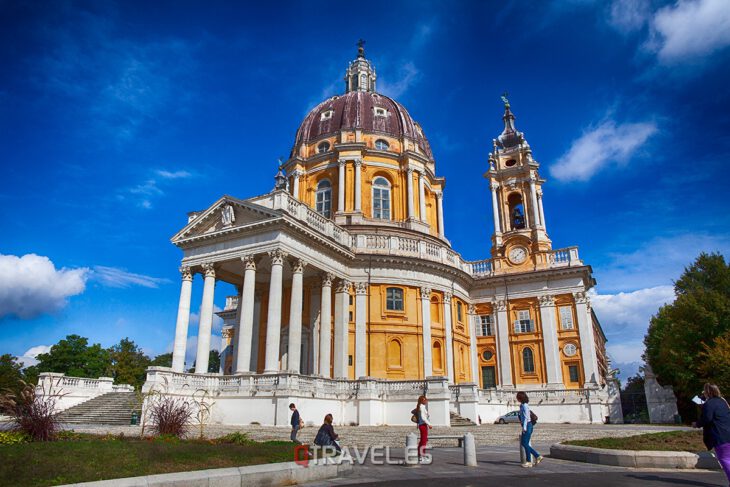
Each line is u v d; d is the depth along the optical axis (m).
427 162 49.47
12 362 59.41
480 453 16.77
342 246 36.84
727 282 37.03
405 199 46.69
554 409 39.72
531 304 45.28
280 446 14.60
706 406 9.34
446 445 19.81
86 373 59.53
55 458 10.75
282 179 48.88
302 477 11.15
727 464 8.93
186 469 10.88
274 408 27.67
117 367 64.62
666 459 12.66
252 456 12.51
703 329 34.09
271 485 10.59
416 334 38.91
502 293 46.28
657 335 47.12
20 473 9.67
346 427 29.23
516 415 34.84
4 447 11.57
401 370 37.59
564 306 44.19
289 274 37.06
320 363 34.69
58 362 59.09
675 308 36.66
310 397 28.89
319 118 50.69
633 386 54.47
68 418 28.94
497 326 45.84
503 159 51.59
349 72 58.62
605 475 11.57
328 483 10.93
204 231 35.31
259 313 39.22
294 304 32.25
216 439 16.05
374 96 51.88
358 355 36.81
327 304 35.66
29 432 14.35
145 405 26.58
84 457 11.04
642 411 39.41
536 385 43.00
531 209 48.91
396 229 44.06
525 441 13.27
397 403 31.28
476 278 46.88
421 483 10.70
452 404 32.75
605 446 14.32
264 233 32.38
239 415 28.67
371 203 45.94
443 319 41.22
